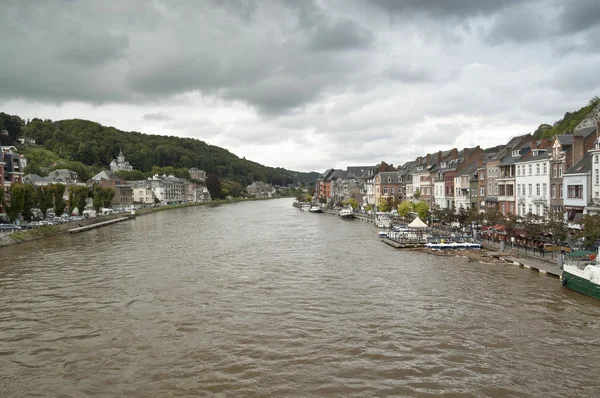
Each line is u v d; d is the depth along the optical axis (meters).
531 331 27.45
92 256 57.69
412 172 124.75
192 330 28.84
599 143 52.66
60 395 20.89
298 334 27.83
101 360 24.58
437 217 79.62
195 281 42.16
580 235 41.88
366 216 122.69
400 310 32.09
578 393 20.20
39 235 79.81
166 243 70.75
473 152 95.94
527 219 54.31
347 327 28.89
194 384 21.69
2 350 26.19
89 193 135.88
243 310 32.81
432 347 25.48
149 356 24.97
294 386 21.34
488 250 56.34
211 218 133.25
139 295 37.31
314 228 95.81
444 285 38.69
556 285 37.56
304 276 43.78
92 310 33.38
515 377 21.78
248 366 23.52
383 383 21.48
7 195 98.00
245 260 53.56
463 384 21.22
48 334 28.62
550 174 62.75
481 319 29.73
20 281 43.03
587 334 26.84
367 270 46.22
